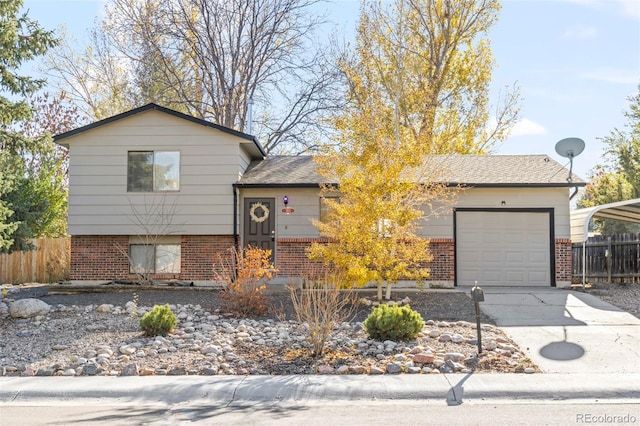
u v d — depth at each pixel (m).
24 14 17.59
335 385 8.15
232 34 29.58
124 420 6.91
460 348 10.23
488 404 7.55
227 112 29.52
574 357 9.77
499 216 18.48
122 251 18.55
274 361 9.61
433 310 13.96
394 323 10.72
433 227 18.44
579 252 20.11
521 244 18.41
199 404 7.70
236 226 18.53
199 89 30.67
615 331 11.62
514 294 16.05
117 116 18.56
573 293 16.19
